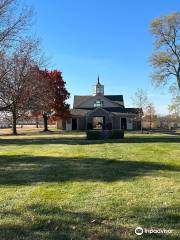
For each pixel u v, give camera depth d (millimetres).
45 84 39188
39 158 17125
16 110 39562
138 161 15141
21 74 36438
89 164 14594
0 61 35062
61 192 9586
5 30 34062
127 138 32062
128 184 10406
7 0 33688
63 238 6328
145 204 8250
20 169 13672
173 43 63219
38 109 39031
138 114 68438
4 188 10250
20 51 36656
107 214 7574
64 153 19234
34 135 46969
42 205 8336
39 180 11320
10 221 7234
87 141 29375
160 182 10602
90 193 9414
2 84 35531
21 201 8742
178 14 62000
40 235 6469
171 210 7766
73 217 7414
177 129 69625
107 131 31688
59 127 75312
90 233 6527
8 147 25109
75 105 76062
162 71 72125
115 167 13594
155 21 62750
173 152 18578
